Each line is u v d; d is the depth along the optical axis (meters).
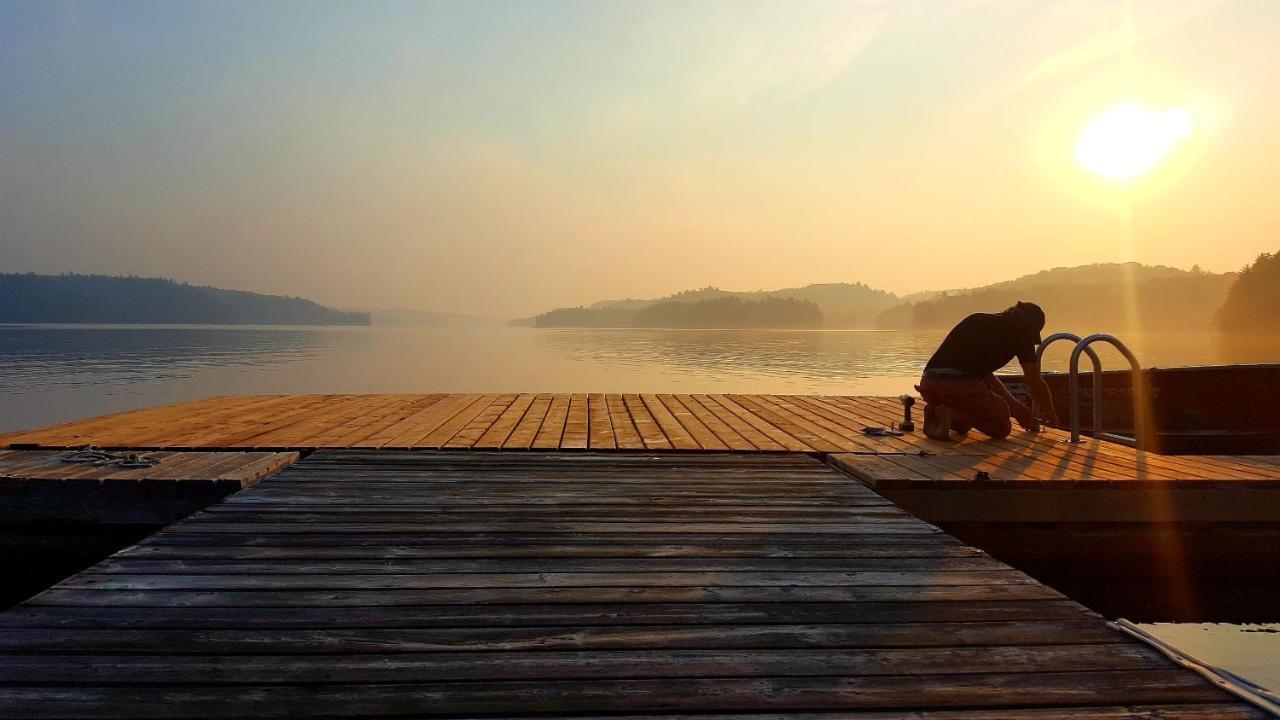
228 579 2.99
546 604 2.78
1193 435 8.17
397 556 3.30
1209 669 2.28
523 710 2.05
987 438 6.30
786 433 6.58
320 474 4.89
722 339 98.38
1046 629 2.60
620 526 3.79
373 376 29.41
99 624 2.55
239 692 2.12
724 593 2.91
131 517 4.40
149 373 31.03
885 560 3.32
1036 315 6.11
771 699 2.12
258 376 29.47
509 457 5.49
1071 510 4.56
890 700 2.12
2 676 2.19
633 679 2.23
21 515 4.38
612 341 89.44
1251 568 4.64
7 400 20.17
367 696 2.11
